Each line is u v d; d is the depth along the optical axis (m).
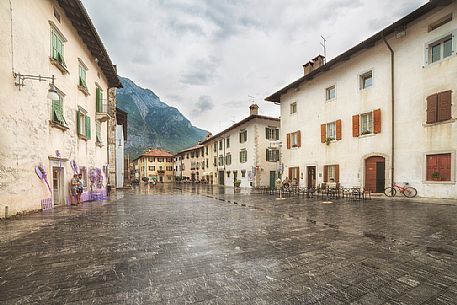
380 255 4.59
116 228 6.95
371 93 16.86
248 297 3.04
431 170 13.53
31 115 9.68
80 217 8.83
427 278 3.60
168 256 4.54
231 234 6.25
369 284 3.40
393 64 15.51
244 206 12.27
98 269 3.91
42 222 7.83
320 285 3.37
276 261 4.29
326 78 20.44
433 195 13.30
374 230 6.63
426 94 13.81
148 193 23.14
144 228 6.96
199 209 11.17
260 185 31.91
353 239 5.73
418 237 5.88
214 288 3.28
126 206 12.29
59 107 11.93
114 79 21.22
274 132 34.03
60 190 12.36
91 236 6.01
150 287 3.30
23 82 9.17
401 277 3.63
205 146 50.31
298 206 12.05
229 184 39.06
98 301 2.92
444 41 13.37
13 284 3.38
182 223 7.73
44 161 10.50
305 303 2.90
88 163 15.93
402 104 14.97
